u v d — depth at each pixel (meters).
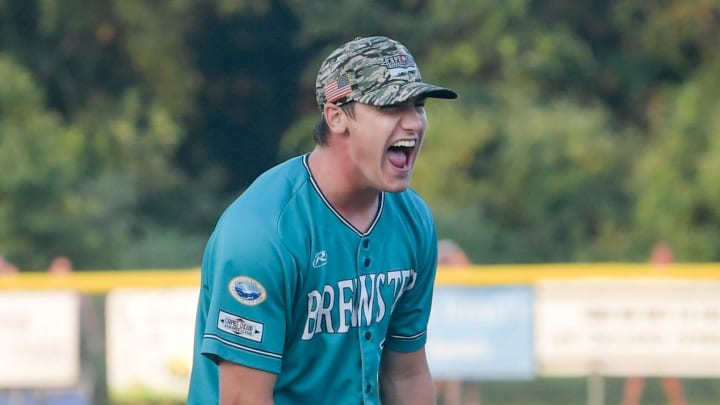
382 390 11.88
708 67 62.66
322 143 10.44
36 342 26.94
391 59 9.99
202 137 74.88
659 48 66.69
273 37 75.94
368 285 10.63
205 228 67.81
